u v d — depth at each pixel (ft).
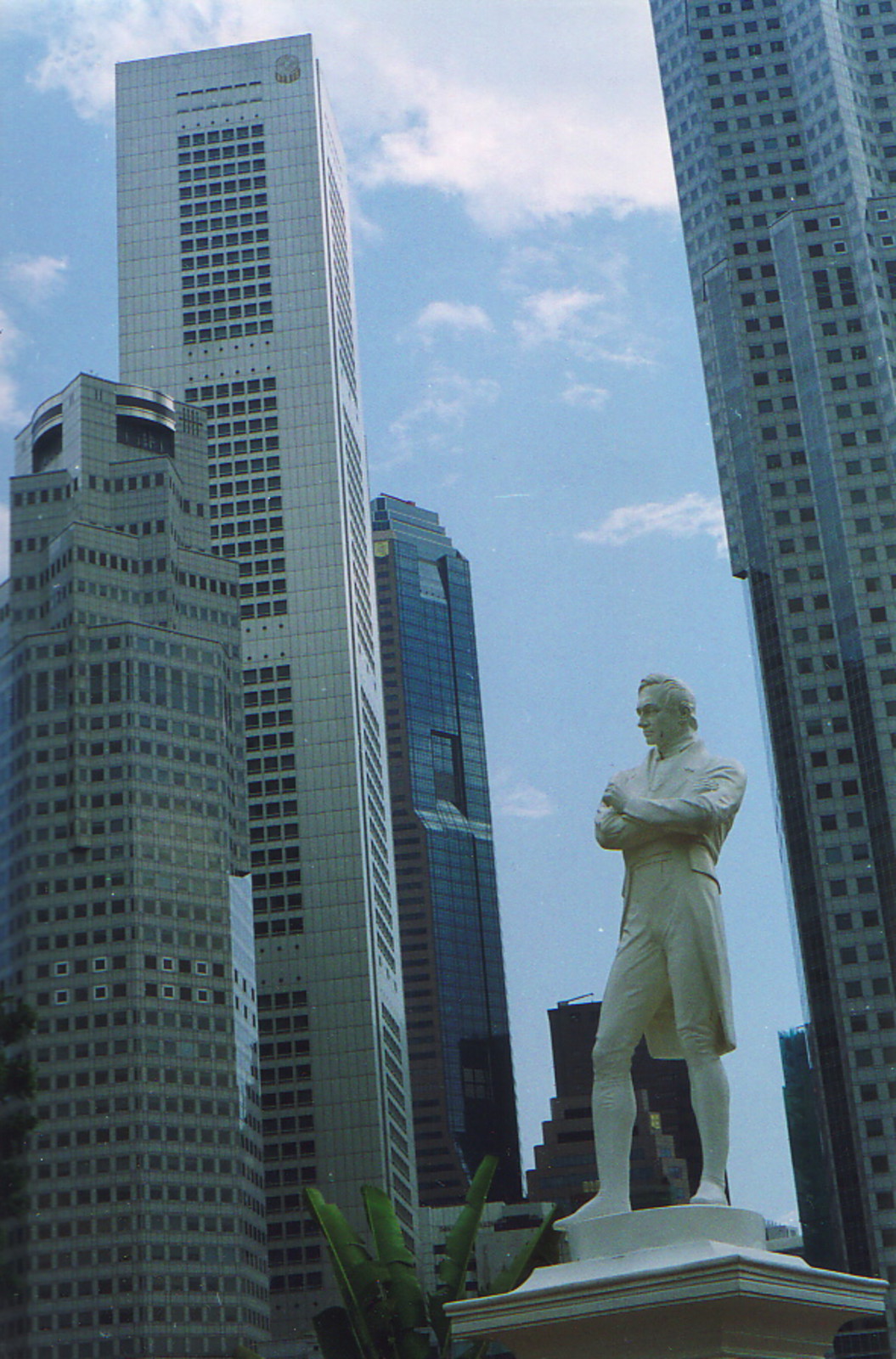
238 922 569.23
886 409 570.87
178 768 563.89
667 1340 42.83
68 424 614.34
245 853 586.86
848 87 618.03
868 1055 510.17
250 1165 542.98
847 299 586.04
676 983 48.19
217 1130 529.45
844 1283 45.44
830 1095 515.50
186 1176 516.73
